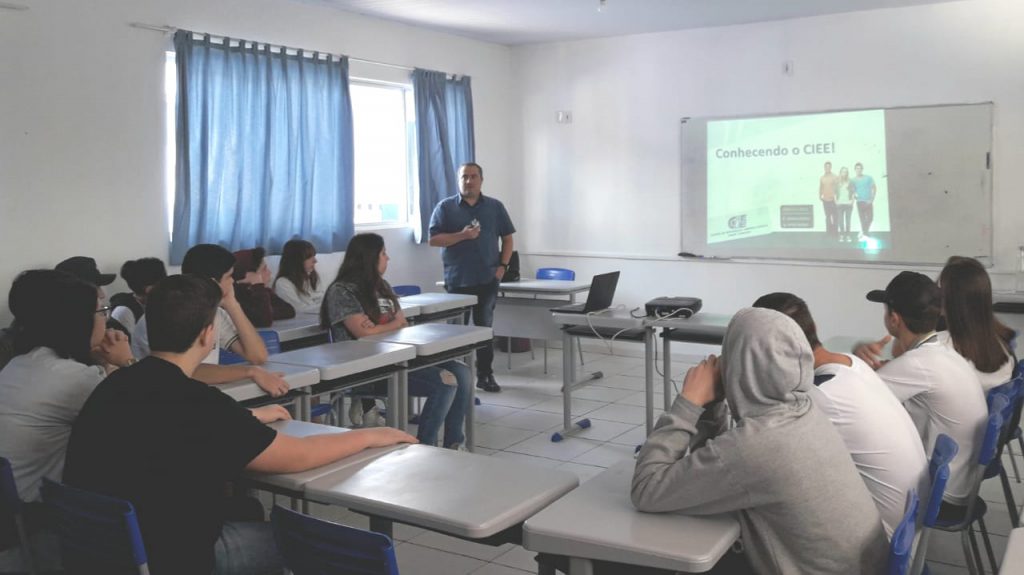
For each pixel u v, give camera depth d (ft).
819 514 5.75
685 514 6.01
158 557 6.28
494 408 19.25
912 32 21.38
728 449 5.73
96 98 16.43
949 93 21.08
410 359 12.83
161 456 6.33
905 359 9.14
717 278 24.63
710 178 24.47
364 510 6.25
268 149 19.47
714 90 24.20
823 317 23.20
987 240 20.97
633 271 25.95
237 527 7.18
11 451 7.59
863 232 22.45
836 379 7.45
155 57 17.43
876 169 22.13
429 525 5.93
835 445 5.97
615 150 25.94
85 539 6.42
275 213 19.99
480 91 26.43
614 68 25.71
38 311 7.73
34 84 15.44
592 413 18.74
